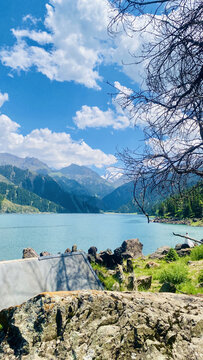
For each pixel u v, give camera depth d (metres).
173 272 12.80
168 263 20.38
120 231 96.12
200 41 2.78
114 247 52.88
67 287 4.89
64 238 70.69
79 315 2.08
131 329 2.04
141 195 3.03
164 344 1.94
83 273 5.30
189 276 13.12
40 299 2.15
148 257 27.23
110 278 12.35
